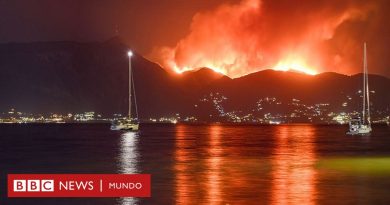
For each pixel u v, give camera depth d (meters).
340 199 33.34
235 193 35.50
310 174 45.44
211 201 32.81
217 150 75.25
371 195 34.72
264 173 46.25
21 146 88.56
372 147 83.00
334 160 58.72
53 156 66.12
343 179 42.16
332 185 38.88
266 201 32.69
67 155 67.44
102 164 54.94
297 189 37.06
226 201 32.78
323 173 46.16
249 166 52.09
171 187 38.16
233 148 80.25
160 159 60.22
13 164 56.28
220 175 44.91
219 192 35.94
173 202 32.66
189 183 40.09
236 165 53.12
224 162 56.28
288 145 88.94
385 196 34.34
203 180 41.75
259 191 36.25
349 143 95.44
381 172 46.84
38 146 88.12
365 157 62.97
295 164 54.16
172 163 55.44
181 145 88.38
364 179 42.16
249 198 33.69
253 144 92.25
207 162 56.28
